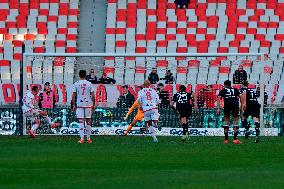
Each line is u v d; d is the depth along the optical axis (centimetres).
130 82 10756
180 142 8488
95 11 14425
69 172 4984
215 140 8956
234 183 4303
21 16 14212
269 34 14150
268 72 11875
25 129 9931
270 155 6506
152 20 14250
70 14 14275
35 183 4353
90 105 8419
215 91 10212
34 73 10756
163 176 4725
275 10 14438
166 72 10506
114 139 9062
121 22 14175
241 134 10081
